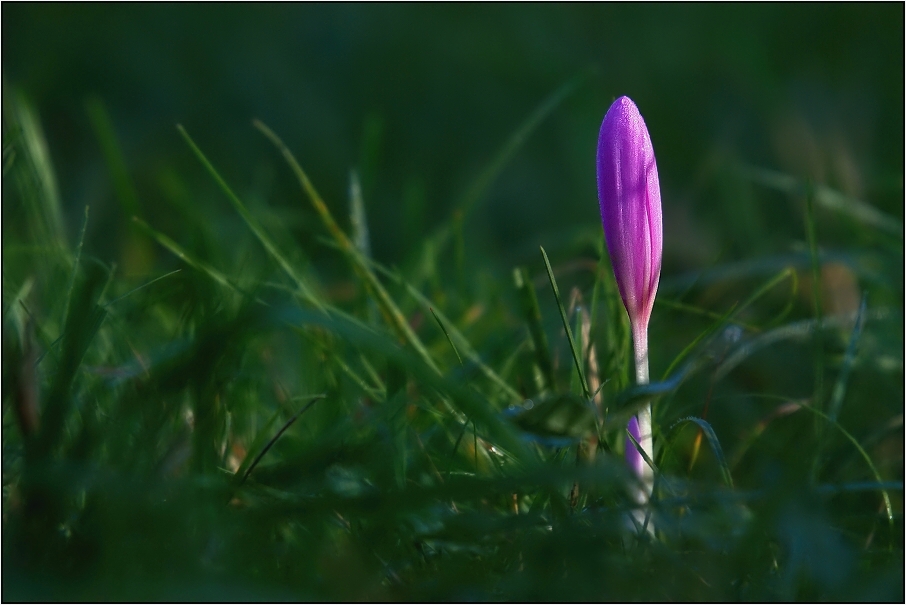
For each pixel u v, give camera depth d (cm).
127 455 60
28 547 58
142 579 56
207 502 58
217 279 67
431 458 63
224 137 130
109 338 67
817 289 65
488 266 94
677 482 62
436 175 128
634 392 59
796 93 122
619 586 57
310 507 57
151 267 80
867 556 59
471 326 75
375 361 70
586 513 59
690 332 75
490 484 56
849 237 88
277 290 70
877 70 126
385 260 104
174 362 61
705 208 105
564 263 87
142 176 109
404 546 59
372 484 60
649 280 60
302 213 107
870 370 71
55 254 71
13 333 62
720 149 107
